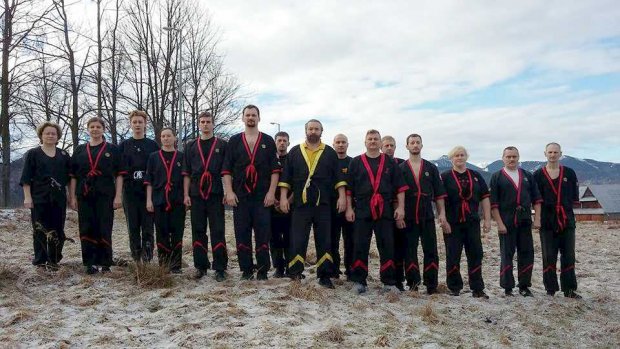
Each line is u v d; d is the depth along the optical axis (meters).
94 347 4.90
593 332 6.55
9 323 5.41
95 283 6.88
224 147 7.29
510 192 7.54
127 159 7.73
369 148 7.18
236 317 5.64
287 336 5.20
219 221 7.27
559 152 7.62
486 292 7.86
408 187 7.21
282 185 7.17
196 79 27.19
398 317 6.18
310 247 11.06
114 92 23.67
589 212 52.00
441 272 9.57
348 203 7.19
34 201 7.25
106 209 7.38
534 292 8.07
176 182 7.44
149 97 25.27
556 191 7.68
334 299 6.59
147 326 5.43
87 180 7.26
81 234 7.35
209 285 6.93
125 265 7.95
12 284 6.73
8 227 12.31
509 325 6.39
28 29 19.45
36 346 4.88
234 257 9.66
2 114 19.69
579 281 9.42
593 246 13.78
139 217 7.86
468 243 7.44
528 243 7.62
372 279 8.15
